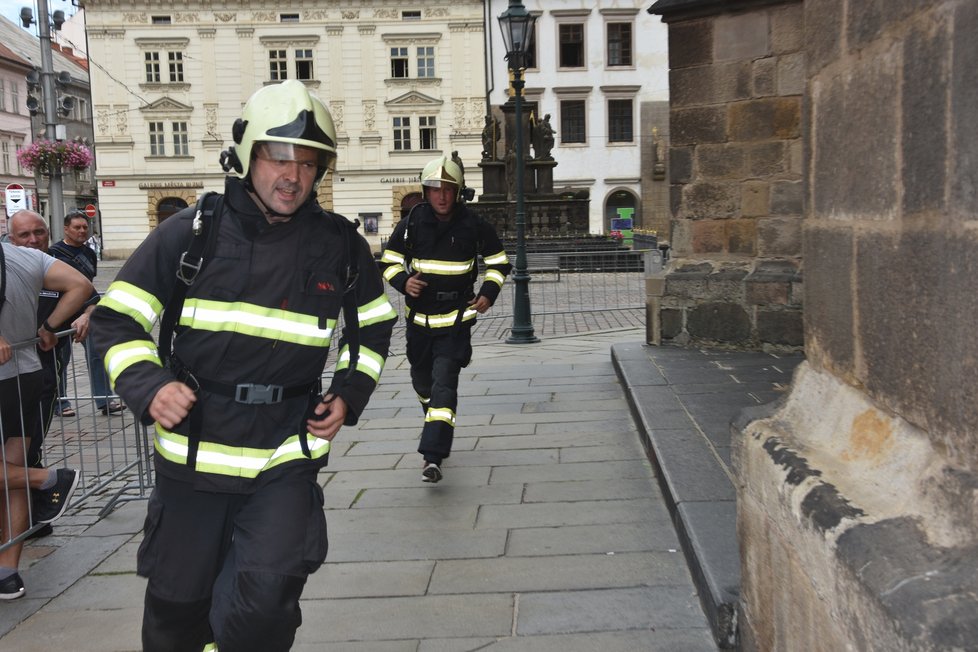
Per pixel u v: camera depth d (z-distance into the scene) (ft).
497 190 104.78
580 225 102.01
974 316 5.31
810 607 7.02
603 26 153.69
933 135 5.88
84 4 151.64
